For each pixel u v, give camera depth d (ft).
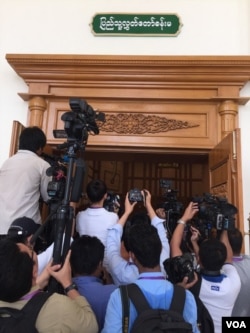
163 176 19.58
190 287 4.92
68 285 4.37
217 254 5.26
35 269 3.99
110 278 6.05
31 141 7.29
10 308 3.50
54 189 5.41
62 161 5.80
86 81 10.99
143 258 4.29
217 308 5.07
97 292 4.67
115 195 7.43
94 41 11.50
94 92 11.06
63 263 4.61
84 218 6.72
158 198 19.31
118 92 11.02
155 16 11.44
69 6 11.75
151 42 11.40
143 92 11.01
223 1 11.52
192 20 11.46
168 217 7.76
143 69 10.66
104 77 10.85
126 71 10.73
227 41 11.25
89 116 5.78
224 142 9.34
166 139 10.84
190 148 10.84
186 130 10.88
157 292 3.99
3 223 6.70
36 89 11.02
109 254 5.64
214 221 6.70
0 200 6.90
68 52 11.46
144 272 4.27
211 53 11.21
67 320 3.61
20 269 3.60
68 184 5.26
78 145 5.52
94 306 4.56
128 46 11.41
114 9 11.64
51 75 10.91
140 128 10.94
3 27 11.69
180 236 6.49
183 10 11.53
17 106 11.27
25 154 7.23
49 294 3.81
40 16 11.73
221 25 11.37
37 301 3.65
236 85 10.65
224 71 10.47
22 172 6.95
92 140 10.89
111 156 14.35
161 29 11.34
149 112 11.02
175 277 4.91
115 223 6.57
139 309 3.82
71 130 5.50
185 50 11.28
